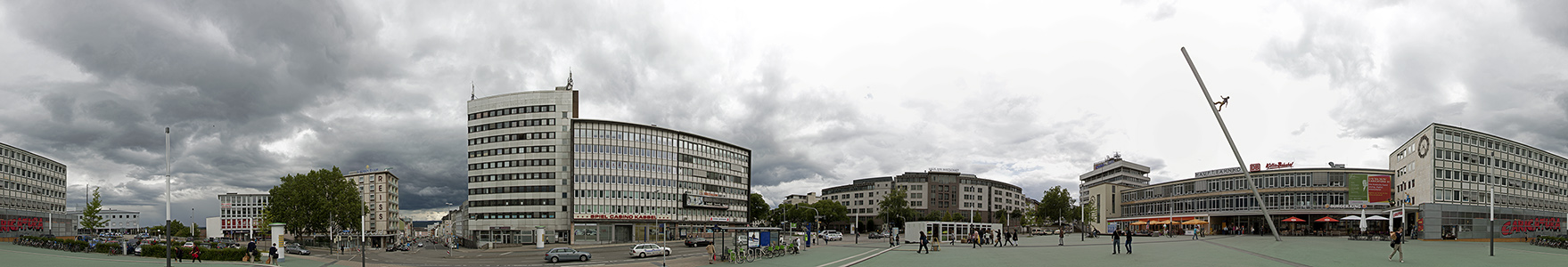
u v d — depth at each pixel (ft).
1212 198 405.39
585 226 429.38
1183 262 138.31
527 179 437.99
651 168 459.32
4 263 170.71
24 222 408.05
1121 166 641.81
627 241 444.55
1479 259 139.33
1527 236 303.27
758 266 164.55
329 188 407.23
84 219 484.33
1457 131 287.07
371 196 623.77
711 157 508.94
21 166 414.62
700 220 492.13
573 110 453.17
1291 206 361.92
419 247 412.98
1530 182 313.73
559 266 208.03
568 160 439.63
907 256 178.60
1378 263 131.54
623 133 451.12
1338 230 330.34
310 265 206.39
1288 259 140.36
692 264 186.29
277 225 209.46
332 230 394.52
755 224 607.37
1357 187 343.26
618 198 442.09
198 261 187.42
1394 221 315.17
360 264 217.15
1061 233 228.43
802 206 561.43
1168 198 447.01
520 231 433.89
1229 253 160.76
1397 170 338.34
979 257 166.71
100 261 185.16
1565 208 338.34
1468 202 284.00
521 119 445.37
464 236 542.57
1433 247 183.62
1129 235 165.17
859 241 333.62
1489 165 294.05
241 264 185.47
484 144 450.71
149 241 344.28
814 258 183.83
